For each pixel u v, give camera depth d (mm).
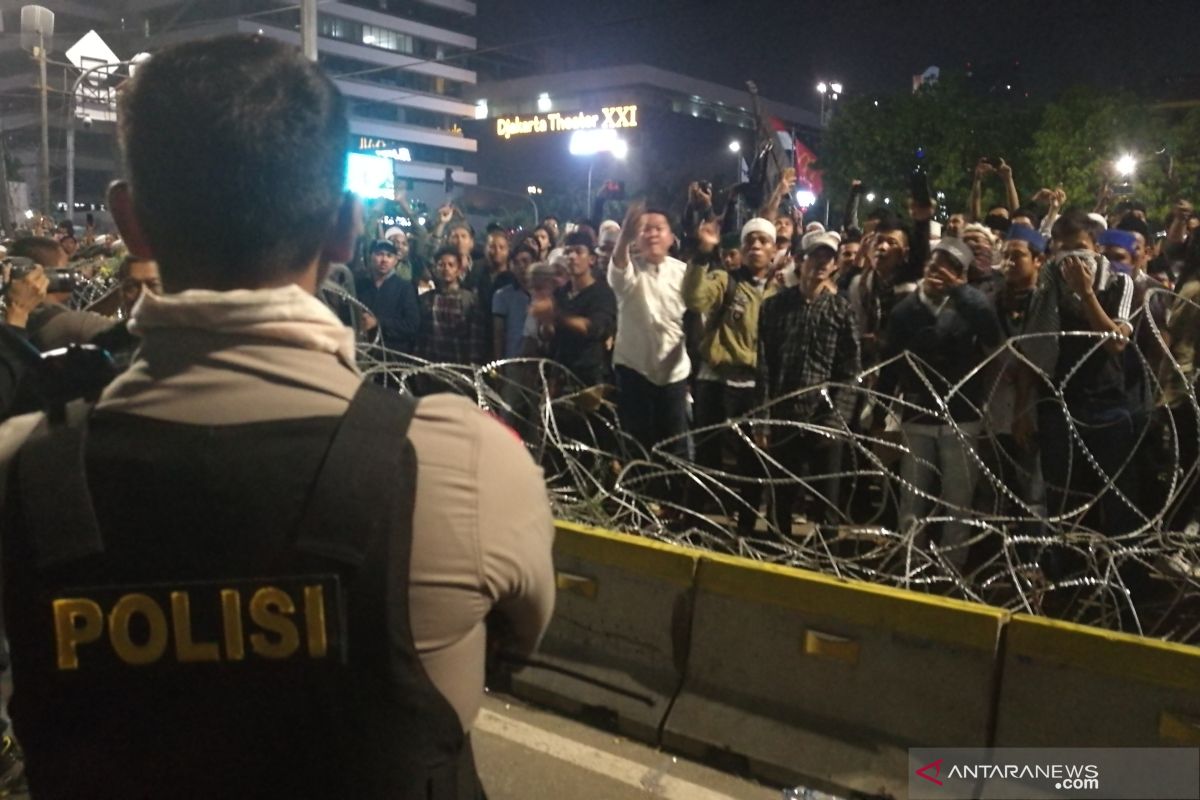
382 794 1037
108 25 77438
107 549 1011
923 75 47344
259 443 1019
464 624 1064
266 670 1000
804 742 3645
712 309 5984
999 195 40719
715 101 90688
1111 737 3160
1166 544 4289
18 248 5121
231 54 1095
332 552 988
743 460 5727
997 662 3361
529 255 7586
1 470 1081
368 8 85812
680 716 3887
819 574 3814
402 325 8016
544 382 5543
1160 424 5301
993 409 5121
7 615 1053
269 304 1062
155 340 1083
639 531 4578
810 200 15453
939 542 5270
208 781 1031
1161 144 36000
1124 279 4926
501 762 3783
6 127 68000
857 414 5727
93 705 1038
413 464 1034
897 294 6367
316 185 1090
